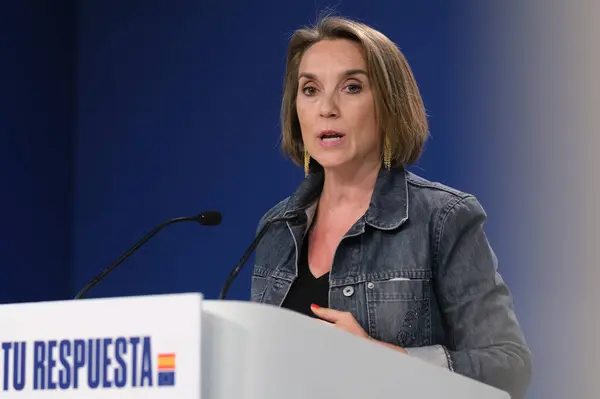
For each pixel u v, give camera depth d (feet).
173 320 9.72
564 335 24.31
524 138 25.43
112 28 34.63
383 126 17.33
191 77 32.63
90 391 9.99
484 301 16.12
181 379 9.59
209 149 31.94
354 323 13.82
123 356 9.90
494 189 25.73
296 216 16.24
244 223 30.91
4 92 33.37
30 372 10.34
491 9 26.23
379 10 28.19
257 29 31.32
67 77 35.22
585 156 24.44
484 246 16.60
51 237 34.14
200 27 32.60
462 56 26.58
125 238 33.40
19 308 10.52
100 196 34.14
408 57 27.45
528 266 25.00
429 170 26.73
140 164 33.40
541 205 24.97
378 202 17.06
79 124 34.86
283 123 18.81
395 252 16.62
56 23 35.19
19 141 33.58
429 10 27.27
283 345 9.88
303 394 9.96
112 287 33.35
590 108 24.48
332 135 17.24
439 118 26.76
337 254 16.88
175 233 32.30
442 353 14.76
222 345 9.80
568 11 25.02
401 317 16.19
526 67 25.58
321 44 17.71
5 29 33.60
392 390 10.88
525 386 15.37
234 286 30.71
